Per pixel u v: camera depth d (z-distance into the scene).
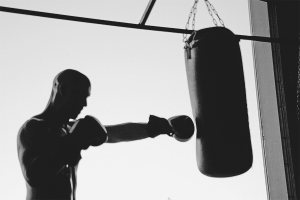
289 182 3.75
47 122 2.20
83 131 2.16
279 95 3.88
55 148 2.12
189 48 2.71
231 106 2.61
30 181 2.08
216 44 2.65
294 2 3.97
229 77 2.64
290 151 3.77
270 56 3.97
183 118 2.67
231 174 2.59
